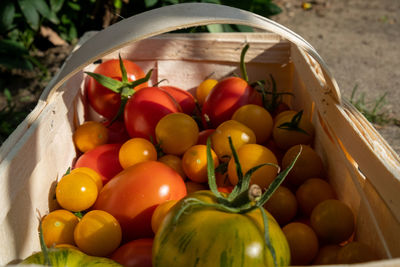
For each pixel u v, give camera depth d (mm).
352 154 955
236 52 1592
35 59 2988
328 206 1038
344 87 2922
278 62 1584
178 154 1241
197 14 939
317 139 1391
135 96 1315
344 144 998
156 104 1288
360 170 1003
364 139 899
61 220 1000
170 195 1023
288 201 1109
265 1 2801
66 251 769
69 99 1301
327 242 1041
